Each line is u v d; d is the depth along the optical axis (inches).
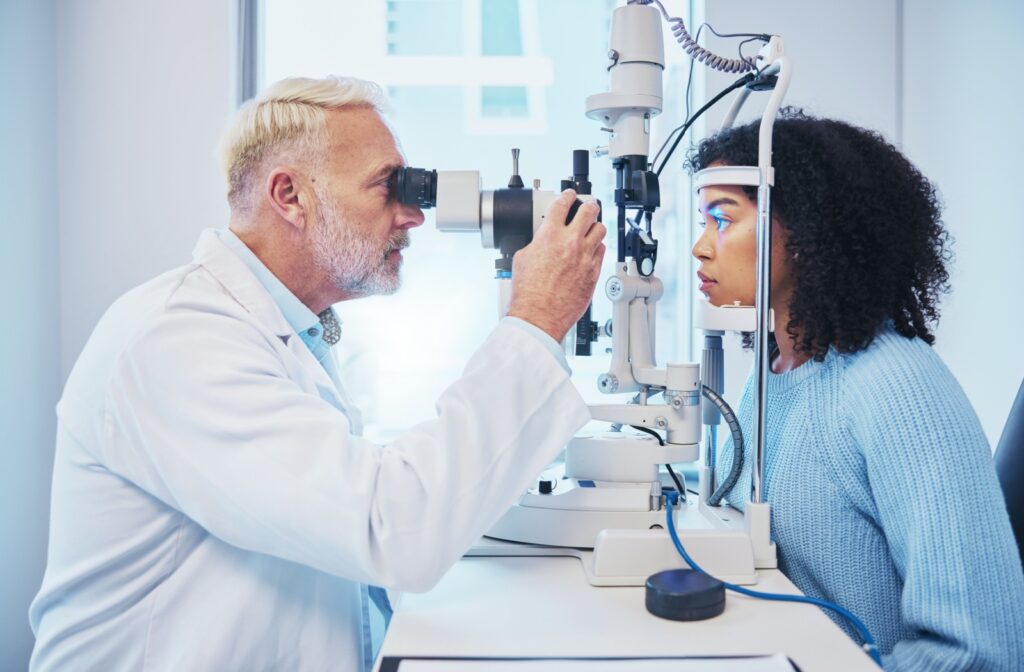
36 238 84.3
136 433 33.7
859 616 36.7
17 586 80.0
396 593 41.0
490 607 31.5
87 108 89.4
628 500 38.5
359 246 41.9
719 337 45.3
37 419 84.2
